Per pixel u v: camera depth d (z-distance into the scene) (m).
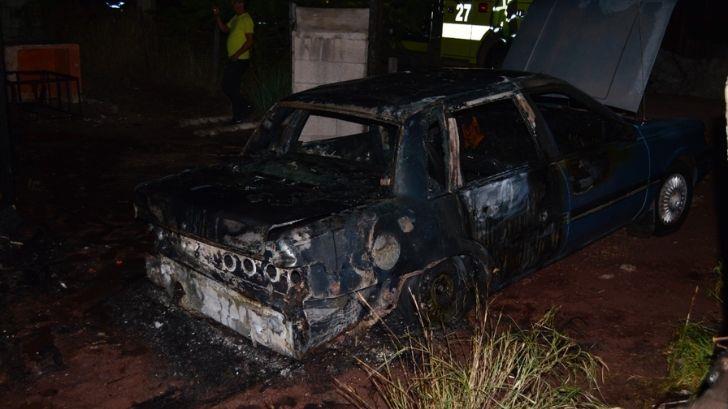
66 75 11.01
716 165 7.62
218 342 4.03
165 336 4.19
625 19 6.84
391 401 3.47
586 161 4.78
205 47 13.88
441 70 5.02
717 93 12.84
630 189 5.17
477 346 3.37
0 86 5.77
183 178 4.33
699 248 5.61
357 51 7.80
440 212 3.97
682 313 4.52
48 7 13.77
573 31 7.20
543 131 4.58
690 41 13.42
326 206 3.72
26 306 4.68
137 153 8.89
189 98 12.19
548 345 4.04
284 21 11.88
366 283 3.69
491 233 4.24
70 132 9.94
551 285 5.00
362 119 4.20
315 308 3.62
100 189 7.30
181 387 3.73
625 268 5.23
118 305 4.61
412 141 3.97
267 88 10.99
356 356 3.91
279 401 3.59
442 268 4.09
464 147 4.88
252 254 3.56
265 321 3.69
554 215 4.57
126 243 5.79
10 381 3.85
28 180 7.52
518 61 7.55
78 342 4.22
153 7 13.95
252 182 4.17
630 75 6.62
